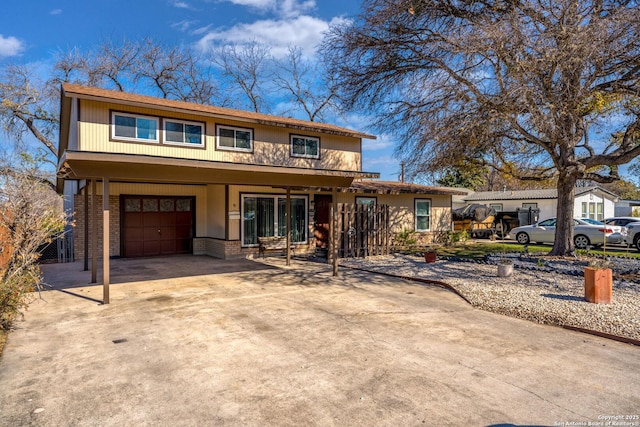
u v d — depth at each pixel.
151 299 8.21
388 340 5.62
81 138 11.58
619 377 4.38
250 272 11.74
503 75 10.63
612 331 5.87
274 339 5.68
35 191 7.95
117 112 12.23
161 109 12.74
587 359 4.91
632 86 9.91
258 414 3.59
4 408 3.70
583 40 8.95
